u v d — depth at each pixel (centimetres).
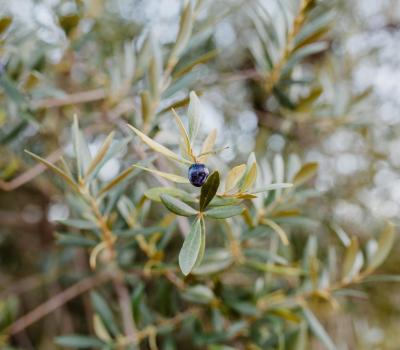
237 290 72
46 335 118
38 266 113
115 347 60
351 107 77
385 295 113
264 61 63
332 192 105
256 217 51
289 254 69
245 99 114
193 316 63
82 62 83
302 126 91
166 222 53
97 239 56
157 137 57
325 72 80
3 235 122
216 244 93
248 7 71
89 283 90
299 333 60
